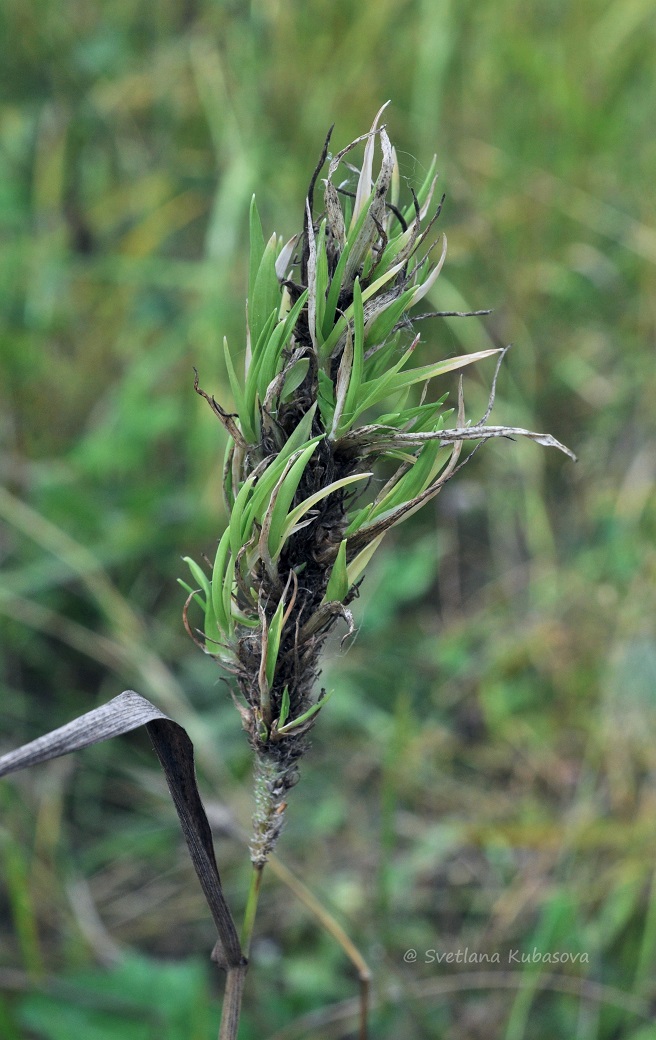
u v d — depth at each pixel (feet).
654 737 8.02
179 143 11.93
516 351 10.33
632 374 10.30
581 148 11.18
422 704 8.93
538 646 8.97
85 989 5.91
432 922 7.52
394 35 11.37
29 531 8.75
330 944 7.22
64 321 10.62
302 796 8.33
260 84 11.17
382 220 2.17
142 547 9.21
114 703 2.58
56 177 11.20
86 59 12.09
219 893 2.77
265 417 2.23
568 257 10.80
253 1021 6.68
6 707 8.66
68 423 10.27
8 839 6.20
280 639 2.38
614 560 9.30
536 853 7.76
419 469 2.31
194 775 2.70
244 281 10.06
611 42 11.87
